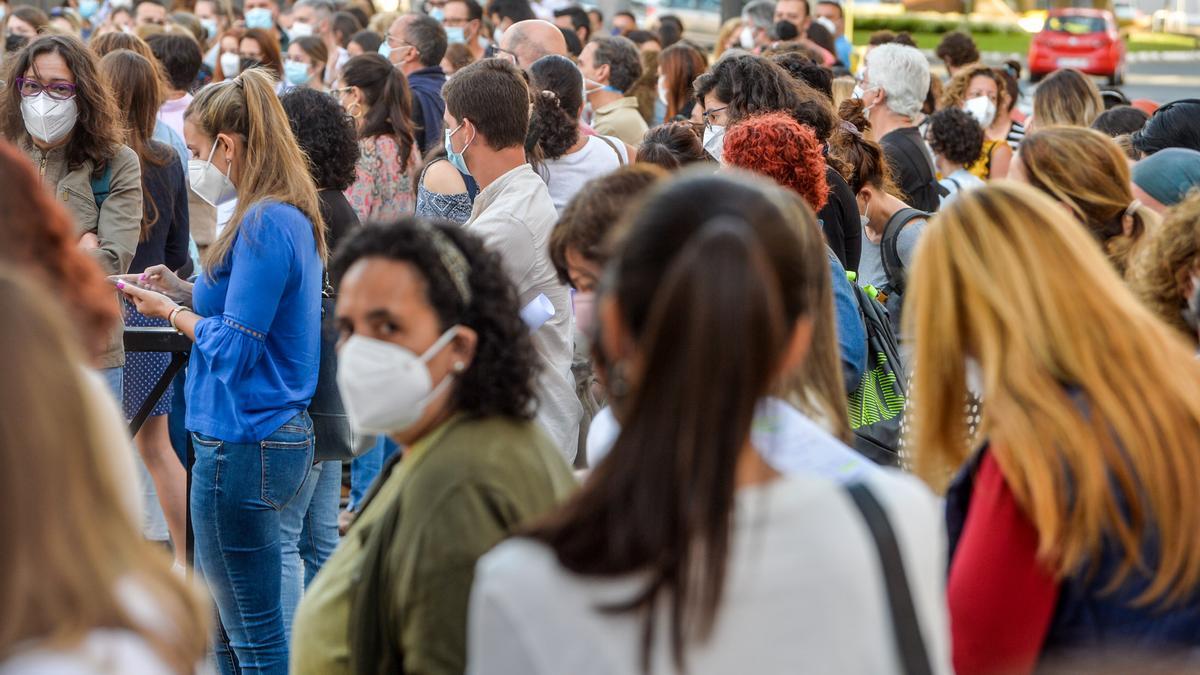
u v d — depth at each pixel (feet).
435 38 46.47
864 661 9.22
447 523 12.93
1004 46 178.50
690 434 8.71
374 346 13.67
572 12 68.54
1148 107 50.72
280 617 23.90
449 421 13.76
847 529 9.33
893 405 22.13
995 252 13.30
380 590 13.50
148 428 33.17
